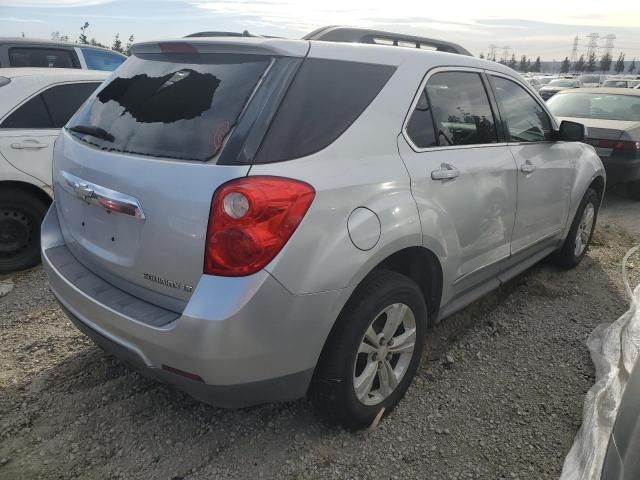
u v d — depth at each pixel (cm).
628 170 739
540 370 325
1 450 252
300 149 221
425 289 299
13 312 392
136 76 270
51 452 251
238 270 202
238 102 221
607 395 269
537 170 373
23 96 474
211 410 283
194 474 240
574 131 403
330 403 246
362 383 254
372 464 247
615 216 712
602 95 849
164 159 221
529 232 381
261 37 256
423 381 312
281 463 247
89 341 349
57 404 285
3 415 276
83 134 274
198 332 202
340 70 248
